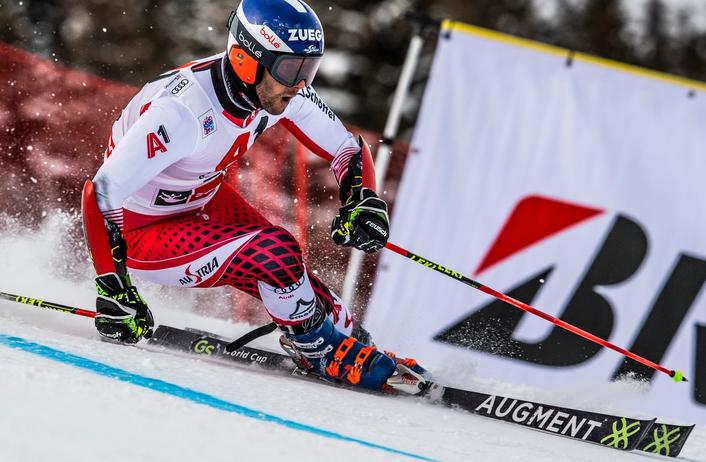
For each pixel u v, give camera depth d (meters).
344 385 13.67
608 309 21.91
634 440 11.84
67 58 62.84
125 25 64.00
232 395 10.23
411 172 22.08
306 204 23.62
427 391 13.41
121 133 13.23
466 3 69.56
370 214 13.76
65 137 23.59
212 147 12.78
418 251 21.94
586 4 70.31
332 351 13.63
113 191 11.92
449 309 21.77
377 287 21.83
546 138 22.16
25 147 23.14
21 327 12.54
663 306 21.89
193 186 13.40
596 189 22.06
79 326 14.59
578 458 10.52
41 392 7.96
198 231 13.34
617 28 70.38
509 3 70.12
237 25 12.43
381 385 13.50
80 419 7.29
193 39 65.06
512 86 22.23
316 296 13.65
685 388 21.70
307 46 12.40
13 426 6.74
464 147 22.16
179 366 11.70
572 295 21.92
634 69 22.20
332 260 23.23
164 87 12.53
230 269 13.16
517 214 22.00
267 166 23.56
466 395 13.11
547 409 12.48
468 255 21.94
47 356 10.24
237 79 12.53
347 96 66.56
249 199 23.58
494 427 11.93
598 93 22.22
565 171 22.09
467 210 22.03
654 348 21.83
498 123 22.19
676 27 70.12
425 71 65.50
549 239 22.03
